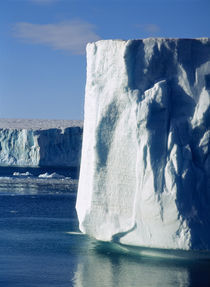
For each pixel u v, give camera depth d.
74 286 25.98
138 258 30.98
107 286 25.95
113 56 32.59
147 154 29.78
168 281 26.50
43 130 142.62
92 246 34.88
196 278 26.88
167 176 29.25
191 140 30.08
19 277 27.58
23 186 90.06
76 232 40.88
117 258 31.22
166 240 28.84
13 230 41.81
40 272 28.52
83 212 33.94
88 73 35.19
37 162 141.75
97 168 32.53
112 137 32.25
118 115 32.12
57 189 85.75
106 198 32.28
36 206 60.41
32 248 34.38
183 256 29.91
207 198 29.55
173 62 31.16
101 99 32.81
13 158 143.62
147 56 31.27
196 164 29.91
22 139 142.62
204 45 30.95
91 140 34.16
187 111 30.45
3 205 61.12
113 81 32.31
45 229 42.38
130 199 31.16
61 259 31.22
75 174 133.62
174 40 30.97
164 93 30.27
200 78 30.61
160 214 29.00
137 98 30.84
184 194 28.89
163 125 30.14
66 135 144.75
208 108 29.66
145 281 26.62
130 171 31.28
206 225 28.84
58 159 144.50
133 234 30.31
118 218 31.52
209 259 29.72
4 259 31.38
